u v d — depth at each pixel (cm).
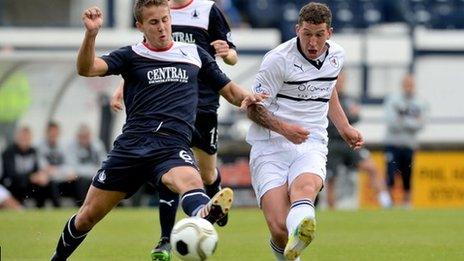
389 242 3722
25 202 6147
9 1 7231
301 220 2403
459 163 6925
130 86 2634
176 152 2558
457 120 7469
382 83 7438
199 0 3300
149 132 2572
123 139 2595
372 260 3189
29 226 4300
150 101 2600
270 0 7988
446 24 8119
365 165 6378
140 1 2609
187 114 2611
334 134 6269
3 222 4478
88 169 6181
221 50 3009
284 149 2712
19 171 6084
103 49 7012
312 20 2611
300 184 2586
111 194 2600
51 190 6147
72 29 7006
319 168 2653
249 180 6500
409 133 6531
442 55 7494
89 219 2623
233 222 4628
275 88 2716
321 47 2652
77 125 6712
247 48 7181
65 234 2659
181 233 2294
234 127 6625
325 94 2741
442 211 5397
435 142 6975
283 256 2653
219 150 6525
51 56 6838
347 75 7419
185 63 2642
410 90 6531
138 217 4875
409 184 6594
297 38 2705
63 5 7262
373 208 5984
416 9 8131
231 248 3541
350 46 7431
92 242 3738
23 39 6900
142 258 3253
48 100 6750
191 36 3269
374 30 7956
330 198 6309
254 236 3984
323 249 3481
